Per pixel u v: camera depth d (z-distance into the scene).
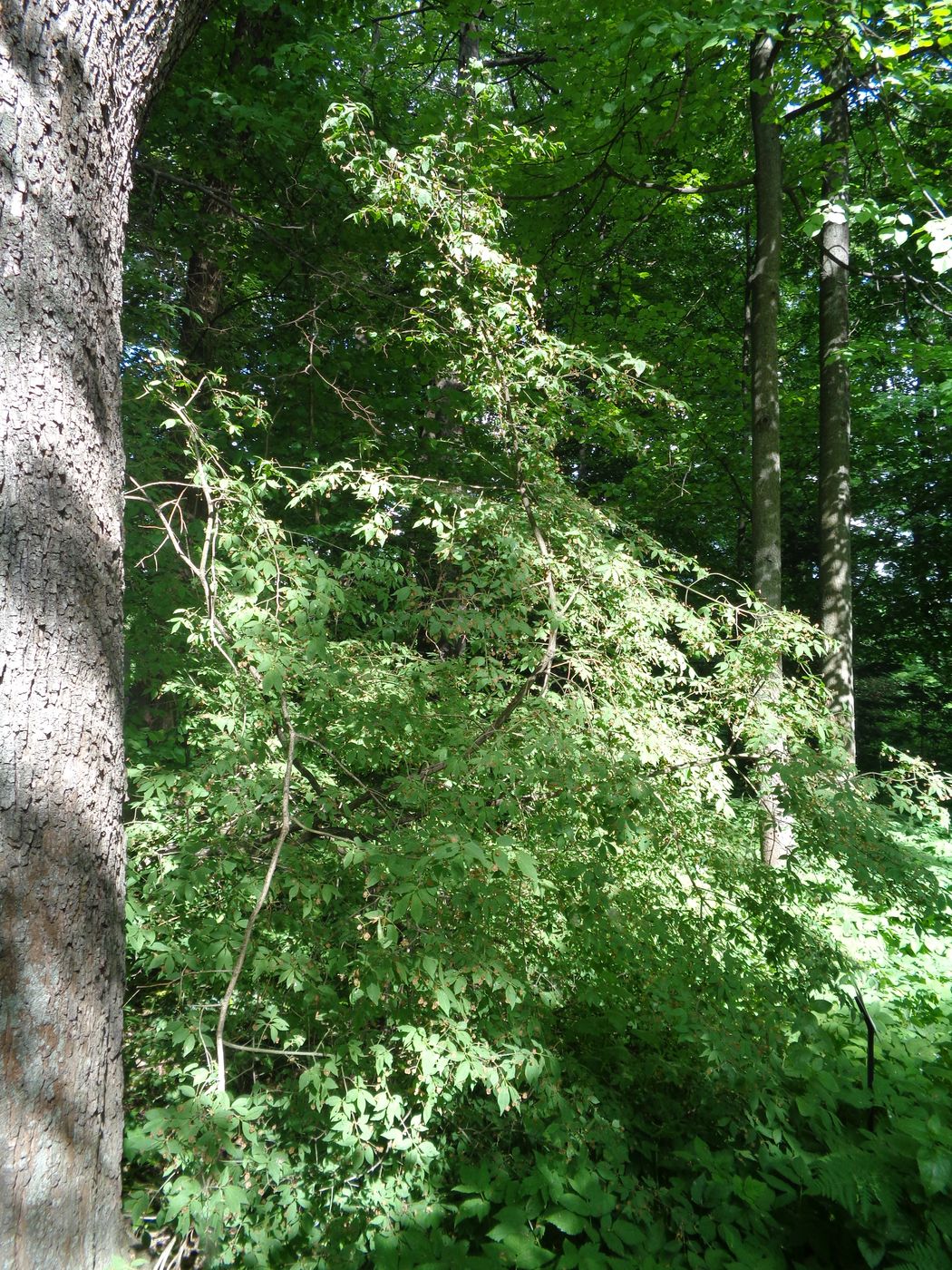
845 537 7.48
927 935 4.91
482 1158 2.62
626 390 3.89
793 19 6.48
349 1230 2.37
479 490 3.92
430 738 3.06
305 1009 2.64
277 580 2.83
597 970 3.00
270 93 6.55
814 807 3.10
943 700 13.34
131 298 5.59
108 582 2.00
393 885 2.40
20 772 1.75
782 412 10.74
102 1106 1.90
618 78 7.64
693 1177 2.76
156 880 2.70
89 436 1.95
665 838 3.12
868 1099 2.91
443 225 3.70
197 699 3.57
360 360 6.96
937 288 7.64
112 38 2.05
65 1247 1.75
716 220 12.18
